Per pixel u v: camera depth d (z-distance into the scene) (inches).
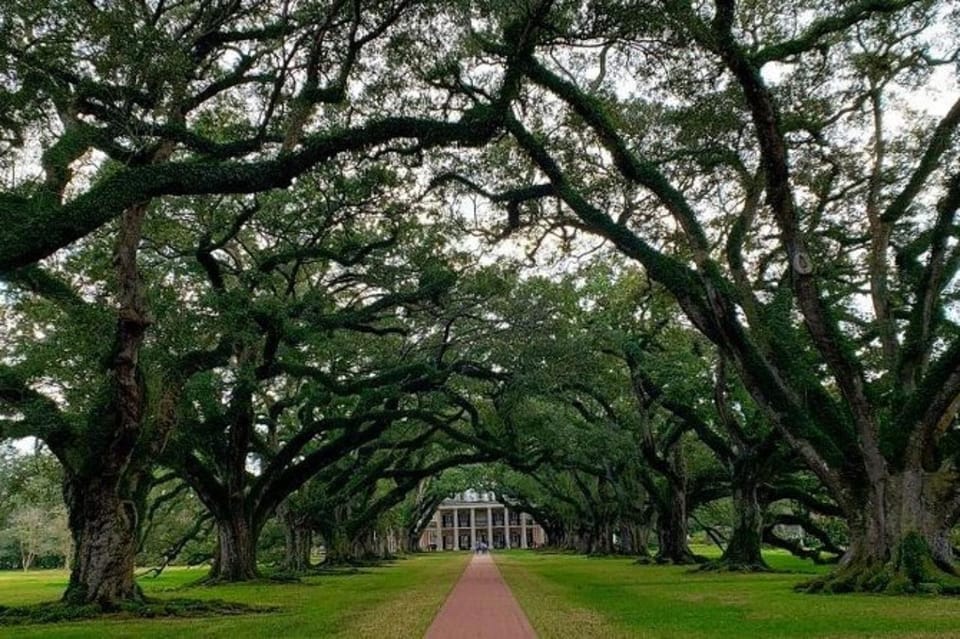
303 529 1530.5
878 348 1057.5
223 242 906.1
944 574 711.1
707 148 904.9
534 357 1151.0
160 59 597.6
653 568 1376.7
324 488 1542.8
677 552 1547.7
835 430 804.0
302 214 957.8
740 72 695.7
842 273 1055.6
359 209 927.0
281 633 513.3
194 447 1054.4
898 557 719.7
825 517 1844.2
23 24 545.0
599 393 1578.5
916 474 737.6
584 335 1237.7
